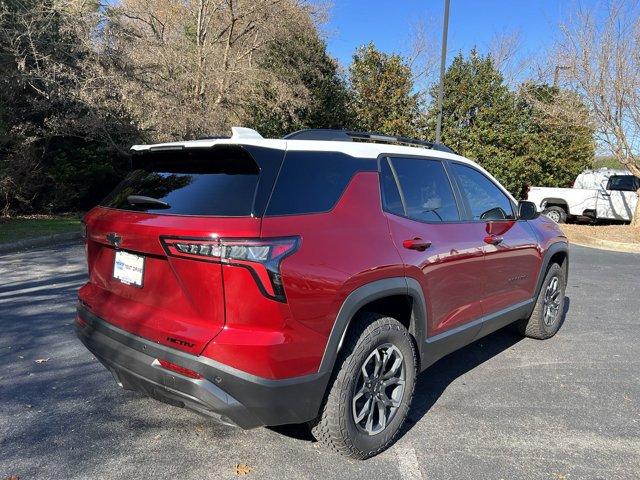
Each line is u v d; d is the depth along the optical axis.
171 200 2.68
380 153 3.25
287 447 3.00
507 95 17.36
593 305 6.51
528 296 4.60
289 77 17.45
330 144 2.95
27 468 2.73
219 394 2.38
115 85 13.09
